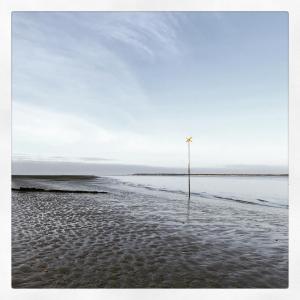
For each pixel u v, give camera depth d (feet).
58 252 19.88
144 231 26.37
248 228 30.42
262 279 16.78
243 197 72.74
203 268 17.75
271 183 134.41
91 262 18.17
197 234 26.18
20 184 80.18
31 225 27.76
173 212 38.81
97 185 92.38
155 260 18.66
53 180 111.04
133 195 62.18
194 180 158.40
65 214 33.86
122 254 19.60
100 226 27.94
